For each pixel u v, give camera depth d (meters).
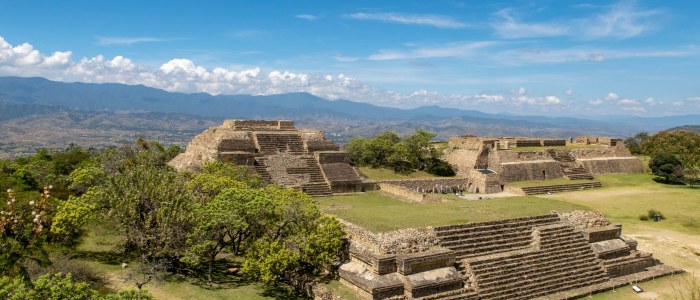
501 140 81.19
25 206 31.50
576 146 89.19
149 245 33.34
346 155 66.56
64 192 45.28
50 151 79.00
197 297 28.81
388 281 29.34
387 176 70.38
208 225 30.86
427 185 67.81
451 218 37.00
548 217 39.38
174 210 32.50
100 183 40.25
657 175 80.19
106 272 31.48
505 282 32.31
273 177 59.78
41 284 20.45
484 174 69.00
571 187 72.38
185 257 30.36
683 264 41.22
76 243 37.06
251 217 32.09
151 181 34.91
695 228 50.84
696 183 78.12
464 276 31.73
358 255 31.64
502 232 36.34
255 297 29.61
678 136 93.56
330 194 60.06
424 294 29.61
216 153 59.56
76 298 20.56
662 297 34.12
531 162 76.31
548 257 35.38
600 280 35.78
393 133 79.00
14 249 26.84
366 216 37.31
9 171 52.62
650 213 54.84
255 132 66.81
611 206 60.66
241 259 35.88
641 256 39.56
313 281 31.66
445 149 81.25
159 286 30.00
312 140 68.44
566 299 32.75
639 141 133.88
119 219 33.44
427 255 30.72
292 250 31.95
